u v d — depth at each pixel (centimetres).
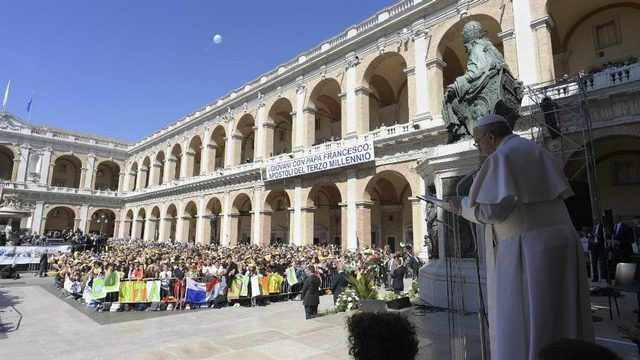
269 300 1647
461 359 463
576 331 197
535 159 220
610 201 2036
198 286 1521
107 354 870
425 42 2397
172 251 2567
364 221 2539
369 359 187
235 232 3712
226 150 4025
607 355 127
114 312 1414
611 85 1494
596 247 1038
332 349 586
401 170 2377
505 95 722
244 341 650
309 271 1634
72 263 1966
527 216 218
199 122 4550
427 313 742
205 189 4172
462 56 2684
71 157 5981
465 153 755
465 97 786
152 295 1467
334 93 3519
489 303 273
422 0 2398
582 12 2164
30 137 5528
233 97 4016
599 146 1981
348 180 2658
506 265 221
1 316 1327
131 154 6303
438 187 805
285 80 3388
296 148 3147
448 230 774
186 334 1048
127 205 6019
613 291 710
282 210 4088
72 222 5922
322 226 3788
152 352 615
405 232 3144
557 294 202
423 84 2361
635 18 2028
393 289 1530
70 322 1240
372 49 2723
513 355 207
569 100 1579
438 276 819
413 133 2283
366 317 204
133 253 2339
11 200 3534
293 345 614
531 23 1906
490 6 2095
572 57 2248
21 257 2748
